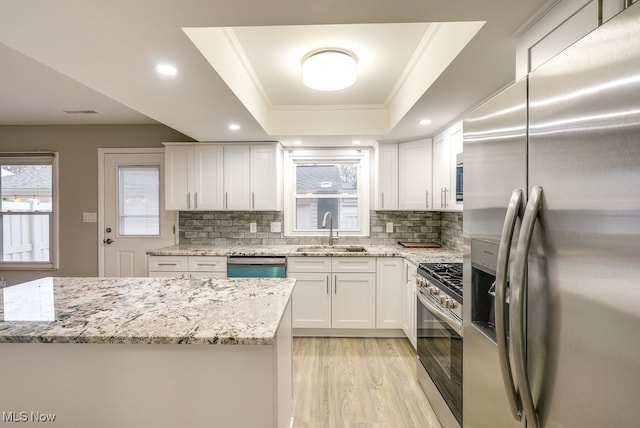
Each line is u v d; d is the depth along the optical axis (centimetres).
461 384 164
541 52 130
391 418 207
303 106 337
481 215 121
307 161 412
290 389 184
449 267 235
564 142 76
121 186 407
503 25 138
